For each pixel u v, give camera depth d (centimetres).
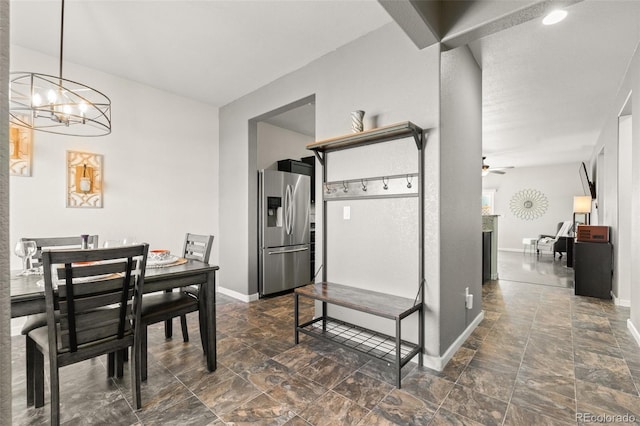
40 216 287
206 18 239
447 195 228
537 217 914
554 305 359
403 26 195
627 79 315
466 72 267
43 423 159
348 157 267
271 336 270
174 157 383
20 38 264
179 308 213
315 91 300
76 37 263
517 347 246
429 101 218
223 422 160
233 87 365
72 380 199
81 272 149
